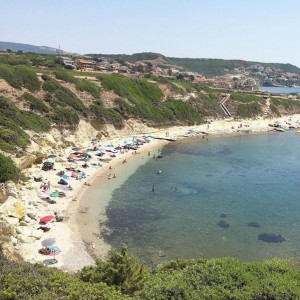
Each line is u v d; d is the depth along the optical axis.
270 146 109.50
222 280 17.58
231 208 55.88
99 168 73.75
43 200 53.53
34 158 65.25
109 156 83.06
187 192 62.69
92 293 18.12
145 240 44.38
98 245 42.50
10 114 72.31
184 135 117.44
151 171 75.06
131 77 144.38
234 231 47.69
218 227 48.75
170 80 160.75
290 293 16.61
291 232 48.00
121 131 106.81
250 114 161.88
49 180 61.84
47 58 170.12
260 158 92.25
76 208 52.75
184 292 16.80
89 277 25.66
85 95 105.50
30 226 44.72
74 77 110.56
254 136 127.25
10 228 41.31
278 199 60.84
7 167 50.88
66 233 44.62
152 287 17.73
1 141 59.47
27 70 93.69
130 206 55.09
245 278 17.59
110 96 114.12
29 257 37.88
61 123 86.31
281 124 155.12
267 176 75.12
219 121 147.62
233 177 73.38
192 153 94.50
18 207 45.53
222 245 43.78
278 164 86.25
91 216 50.47
